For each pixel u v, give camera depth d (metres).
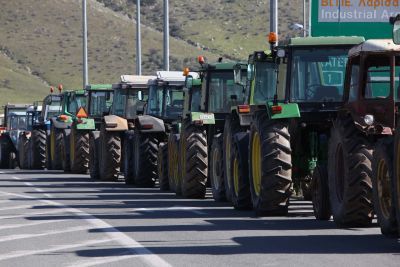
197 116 50.69
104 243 30.58
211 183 48.38
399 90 33.41
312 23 59.47
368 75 33.66
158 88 62.03
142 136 60.44
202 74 53.25
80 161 79.06
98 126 79.19
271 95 42.84
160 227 34.84
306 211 40.69
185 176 50.53
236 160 42.50
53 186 61.94
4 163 103.12
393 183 29.27
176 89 61.84
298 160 39.41
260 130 38.25
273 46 40.78
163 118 61.50
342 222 33.47
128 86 68.94
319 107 38.62
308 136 39.25
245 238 31.05
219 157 47.25
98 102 79.56
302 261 25.98
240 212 40.91
